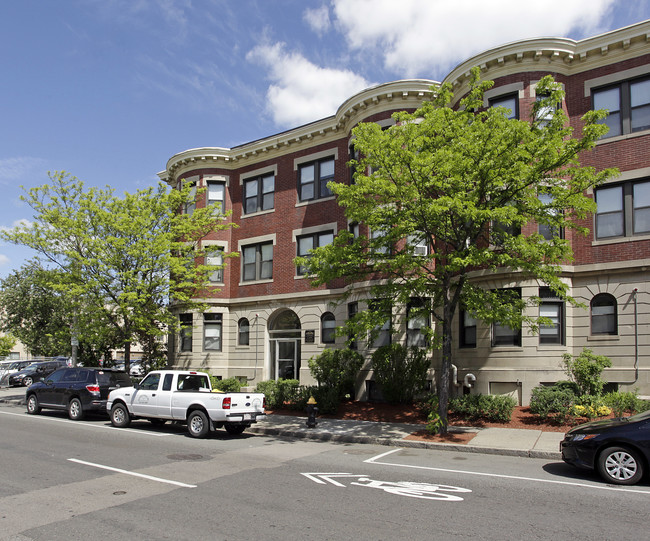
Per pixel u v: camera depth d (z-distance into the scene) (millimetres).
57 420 17625
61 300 23781
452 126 13789
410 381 18328
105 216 19672
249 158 26672
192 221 22125
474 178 13602
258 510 7324
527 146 12961
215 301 25938
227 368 25859
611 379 16672
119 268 20188
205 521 6820
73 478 9195
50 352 33812
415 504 7656
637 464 8898
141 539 6152
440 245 18281
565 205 13406
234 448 12773
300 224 24500
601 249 17438
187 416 14641
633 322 16625
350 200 14547
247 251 26453
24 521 6816
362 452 12500
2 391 31062
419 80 21047
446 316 14539
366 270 15781
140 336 21922
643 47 17609
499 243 14562
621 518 7039
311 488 8609
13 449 11953
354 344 21625
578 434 9594
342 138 23859
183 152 27219
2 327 33750
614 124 17938
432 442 13195
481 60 19109
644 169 17016
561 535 6344
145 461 10797
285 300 24375
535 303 15734
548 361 17203
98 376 17922
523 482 9156
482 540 6145
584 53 18312
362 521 6836
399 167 13758
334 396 18406
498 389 17812
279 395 19906
